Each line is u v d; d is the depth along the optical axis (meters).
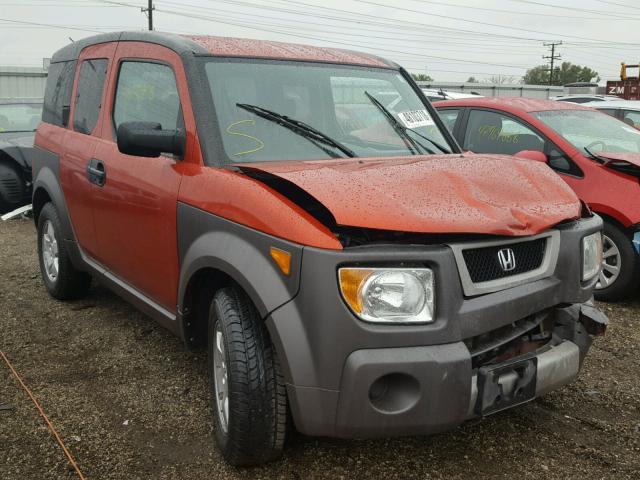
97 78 4.51
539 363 2.77
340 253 2.45
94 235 4.36
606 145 5.80
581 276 3.00
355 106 3.79
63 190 4.80
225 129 3.27
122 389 3.78
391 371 2.42
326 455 3.08
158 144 3.23
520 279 2.75
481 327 2.57
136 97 3.94
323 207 2.71
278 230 2.61
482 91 28.44
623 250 5.22
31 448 3.14
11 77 25.62
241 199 2.83
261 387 2.71
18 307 5.22
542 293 2.80
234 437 2.78
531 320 2.87
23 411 3.50
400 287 2.46
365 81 3.96
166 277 3.47
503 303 2.63
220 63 3.51
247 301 2.87
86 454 3.09
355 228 2.59
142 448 3.15
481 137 6.26
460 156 3.48
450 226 2.52
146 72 3.85
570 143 5.60
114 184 3.90
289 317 2.53
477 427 3.35
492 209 2.70
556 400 3.67
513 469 2.98
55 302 5.34
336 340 2.45
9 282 5.93
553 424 3.39
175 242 3.31
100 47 4.60
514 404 2.72
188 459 3.05
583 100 14.15
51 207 5.11
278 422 2.74
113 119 4.18
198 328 3.42
